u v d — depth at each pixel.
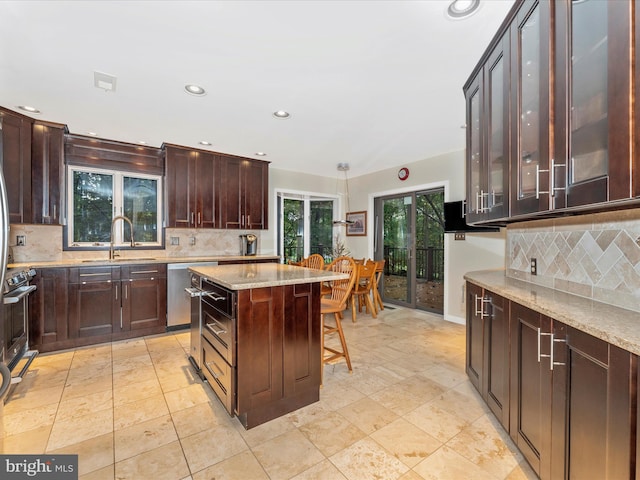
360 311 4.94
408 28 1.80
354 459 1.63
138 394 2.30
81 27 1.79
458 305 4.25
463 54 2.06
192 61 2.14
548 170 1.34
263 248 5.23
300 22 1.75
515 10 1.59
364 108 2.90
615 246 1.39
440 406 2.14
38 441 1.76
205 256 4.64
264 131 3.53
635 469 0.86
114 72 2.28
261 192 4.88
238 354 1.86
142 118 3.15
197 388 2.39
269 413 1.98
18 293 2.46
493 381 1.92
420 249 5.00
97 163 3.82
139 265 3.62
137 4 1.62
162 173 4.23
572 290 1.67
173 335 3.71
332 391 2.35
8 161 2.98
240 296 1.87
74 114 3.05
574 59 1.21
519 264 2.26
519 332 1.57
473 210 2.22
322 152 4.40
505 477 1.50
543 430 1.34
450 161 4.34
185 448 1.71
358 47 1.98
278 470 1.55
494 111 1.88
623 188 0.97
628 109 0.95
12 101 2.77
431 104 2.81
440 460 1.62
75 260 3.65
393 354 3.11
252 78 2.36
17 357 2.57
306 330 2.15
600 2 1.08
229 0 1.59
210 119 3.18
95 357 3.02
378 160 4.84
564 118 1.24
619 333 0.95
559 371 1.22
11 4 1.60
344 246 6.15
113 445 1.73
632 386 0.88
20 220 3.09
